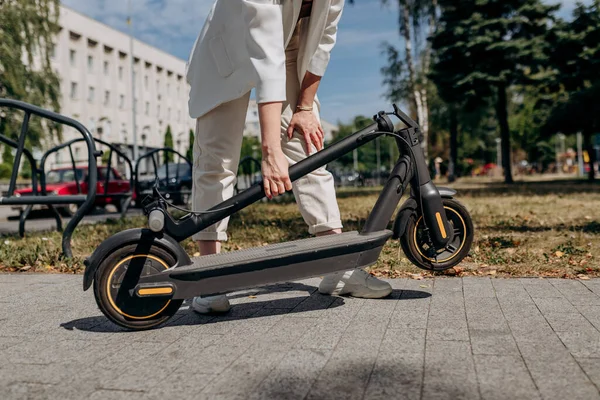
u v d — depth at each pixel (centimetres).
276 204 1347
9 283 400
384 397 177
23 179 3631
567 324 255
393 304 300
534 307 288
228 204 269
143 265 258
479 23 2830
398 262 429
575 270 397
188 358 221
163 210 264
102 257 254
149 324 261
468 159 7300
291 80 304
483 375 194
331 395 179
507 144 3138
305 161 276
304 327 260
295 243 291
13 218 1458
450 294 322
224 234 307
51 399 183
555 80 2958
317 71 295
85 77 5309
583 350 218
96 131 4794
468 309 286
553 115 3103
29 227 1034
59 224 734
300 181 316
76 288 376
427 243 299
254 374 200
